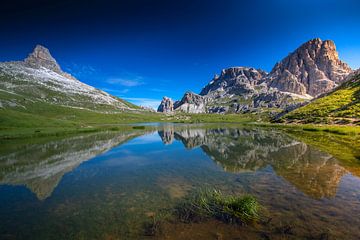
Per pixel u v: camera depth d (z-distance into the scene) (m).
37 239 11.80
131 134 80.62
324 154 33.47
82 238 11.70
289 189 18.09
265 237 10.94
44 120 104.94
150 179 22.73
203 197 16.62
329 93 151.75
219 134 76.81
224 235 11.24
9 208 16.03
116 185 21.06
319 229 11.55
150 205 15.70
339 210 13.83
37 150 43.31
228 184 19.97
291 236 10.95
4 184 22.03
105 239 11.47
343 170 23.92
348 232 11.21
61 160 33.81
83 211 15.16
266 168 25.89
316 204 14.83
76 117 193.25
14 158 35.44
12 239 11.84
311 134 65.94
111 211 14.96
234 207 14.02
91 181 22.70
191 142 54.72
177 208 14.91
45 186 21.20
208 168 26.88
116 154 38.50
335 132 67.88
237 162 29.91
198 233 11.53
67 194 18.83
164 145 49.69
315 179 20.81
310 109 122.62
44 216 14.58
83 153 39.75
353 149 37.50
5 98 186.25
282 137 60.59
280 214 13.39
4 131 74.44
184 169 26.70
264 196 16.56
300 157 31.81
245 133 78.75
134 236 11.61
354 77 144.88
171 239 11.09
